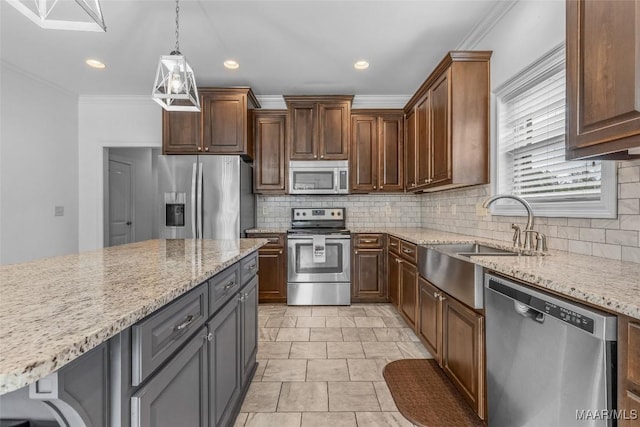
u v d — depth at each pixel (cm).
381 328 298
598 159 126
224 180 344
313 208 416
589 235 159
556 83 189
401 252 312
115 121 405
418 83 365
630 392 80
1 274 111
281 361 234
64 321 65
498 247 205
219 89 351
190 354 107
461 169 247
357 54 294
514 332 125
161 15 234
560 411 100
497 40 237
